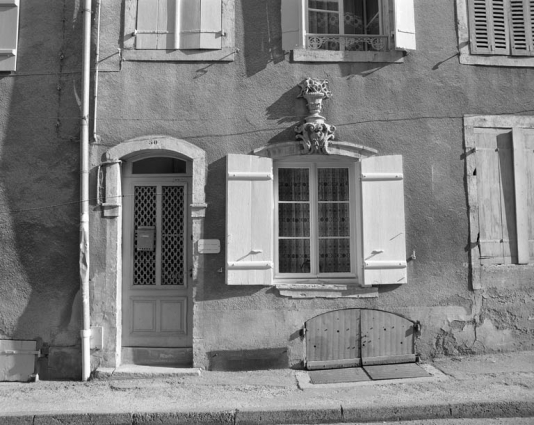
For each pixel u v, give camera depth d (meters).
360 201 6.73
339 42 6.96
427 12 7.00
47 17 6.75
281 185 6.89
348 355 6.55
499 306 6.74
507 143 6.98
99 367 6.39
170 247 6.82
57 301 6.46
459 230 6.78
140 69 6.70
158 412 5.18
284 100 6.75
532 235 6.89
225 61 6.75
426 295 6.67
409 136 6.82
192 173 6.64
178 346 6.67
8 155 6.59
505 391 5.48
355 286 6.60
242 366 6.47
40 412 5.22
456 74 6.95
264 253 6.52
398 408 5.15
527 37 7.09
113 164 6.58
